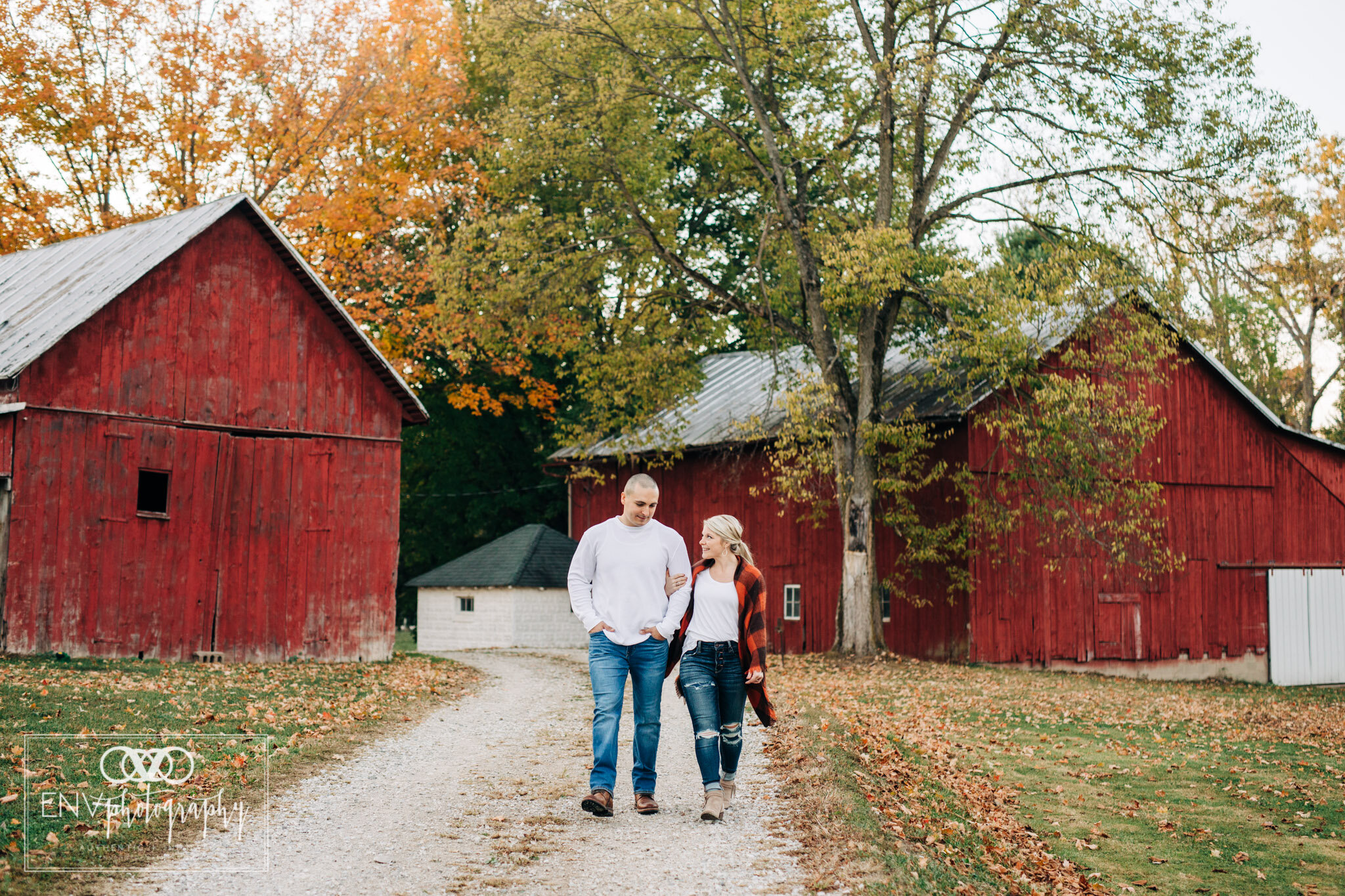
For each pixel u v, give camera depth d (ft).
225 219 59.98
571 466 106.32
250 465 60.39
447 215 111.65
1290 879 27.89
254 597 59.93
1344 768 42.91
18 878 18.29
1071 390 65.16
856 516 74.08
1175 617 85.66
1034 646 78.02
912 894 19.01
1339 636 94.17
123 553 54.54
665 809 24.68
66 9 94.79
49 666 47.03
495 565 103.45
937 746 39.91
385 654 65.62
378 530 66.03
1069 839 30.07
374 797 26.04
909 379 84.17
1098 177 69.15
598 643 23.58
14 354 52.54
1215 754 44.86
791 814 23.94
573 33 75.10
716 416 94.94
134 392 55.52
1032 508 72.08
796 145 76.54
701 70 78.54
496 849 21.22
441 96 104.12
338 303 63.82
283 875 19.40
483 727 39.06
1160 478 85.66
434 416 129.49
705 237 86.94
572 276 80.18
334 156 102.99
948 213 73.41
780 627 87.40
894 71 67.67
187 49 98.12
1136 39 65.10
